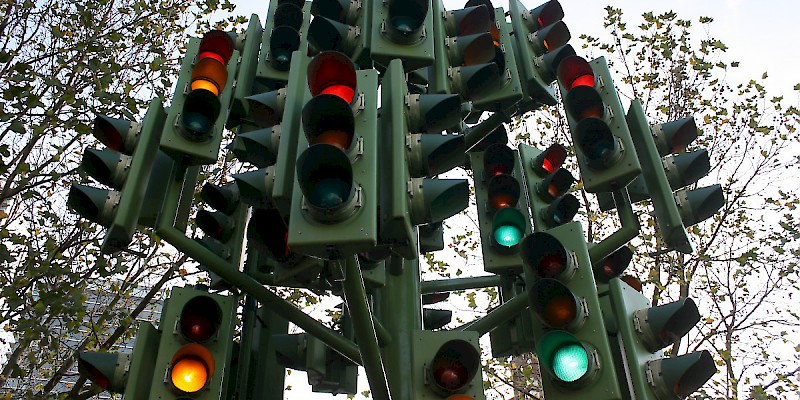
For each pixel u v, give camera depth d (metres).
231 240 4.36
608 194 4.49
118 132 3.90
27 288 8.52
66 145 9.89
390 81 3.52
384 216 3.11
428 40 4.21
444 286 5.38
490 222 4.84
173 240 3.88
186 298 3.53
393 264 4.60
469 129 5.55
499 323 4.20
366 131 3.07
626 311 3.54
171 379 3.26
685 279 11.91
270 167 3.44
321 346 4.71
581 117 4.07
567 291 3.31
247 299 4.79
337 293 4.23
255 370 4.76
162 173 4.03
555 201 4.80
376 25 4.21
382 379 3.57
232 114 4.78
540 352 3.25
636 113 4.18
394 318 4.44
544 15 5.38
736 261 12.38
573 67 4.28
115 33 10.08
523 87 5.02
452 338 3.41
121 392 3.46
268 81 4.85
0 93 7.74
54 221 10.35
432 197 3.07
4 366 10.07
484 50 4.69
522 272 4.64
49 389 9.41
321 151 2.84
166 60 10.73
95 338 9.77
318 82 3.35
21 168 8.60
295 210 2.84
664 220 3.88
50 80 8.23
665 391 3.32
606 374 3.15
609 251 3.97
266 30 5.14
